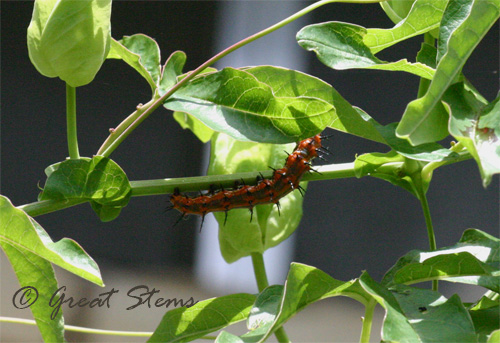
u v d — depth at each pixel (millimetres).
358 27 735
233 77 732
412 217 1338
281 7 1333
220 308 744
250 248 765
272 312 729
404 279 724
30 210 725
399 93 1333
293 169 751
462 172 1322
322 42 733
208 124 729
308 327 1258
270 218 764
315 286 714
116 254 1356
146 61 754
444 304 706
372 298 719
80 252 710
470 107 698
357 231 1357
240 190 756
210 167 763
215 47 1347
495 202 1293
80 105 1360
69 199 729
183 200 766
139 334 751
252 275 1352
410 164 739
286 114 732
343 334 1246
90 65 724
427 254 722
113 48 750
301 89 733
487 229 1286
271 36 1334
